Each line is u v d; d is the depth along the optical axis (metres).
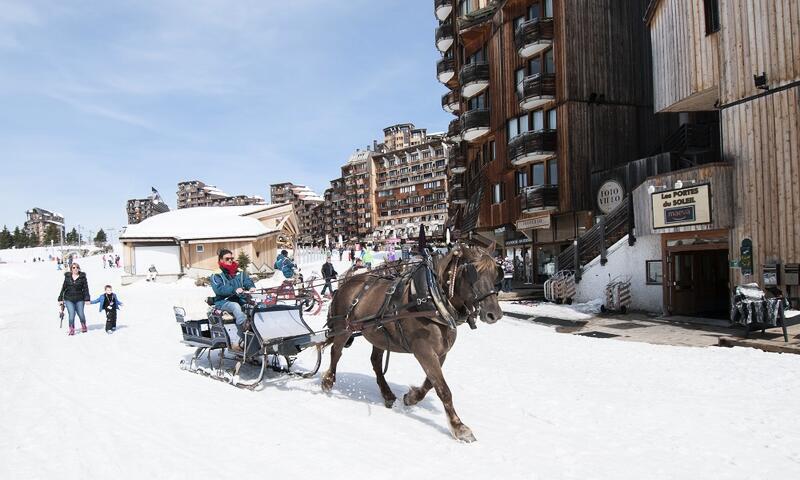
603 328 13.70
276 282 33.50
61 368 9.66
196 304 10.86
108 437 5.67
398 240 76.62
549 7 25.55
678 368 8.66
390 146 136.38
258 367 9.30
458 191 37.25
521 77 27.44
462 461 4.88
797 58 11.97
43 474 4.76
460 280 5.76
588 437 5.44
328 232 138.38
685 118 23.86
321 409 6.69
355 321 6.95
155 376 8.83
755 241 12.83
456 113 40.59
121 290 33.03
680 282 15.37
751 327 10.95
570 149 24.12
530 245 28.55
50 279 50.03
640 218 16.02
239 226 41.72
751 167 12.94
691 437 5.38
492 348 11.05
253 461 4.95
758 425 5.69
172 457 5.06
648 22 18.00
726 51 13.58
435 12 40.62
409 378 8.43
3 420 6.39
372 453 5.12
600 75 24.89
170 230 40.19
